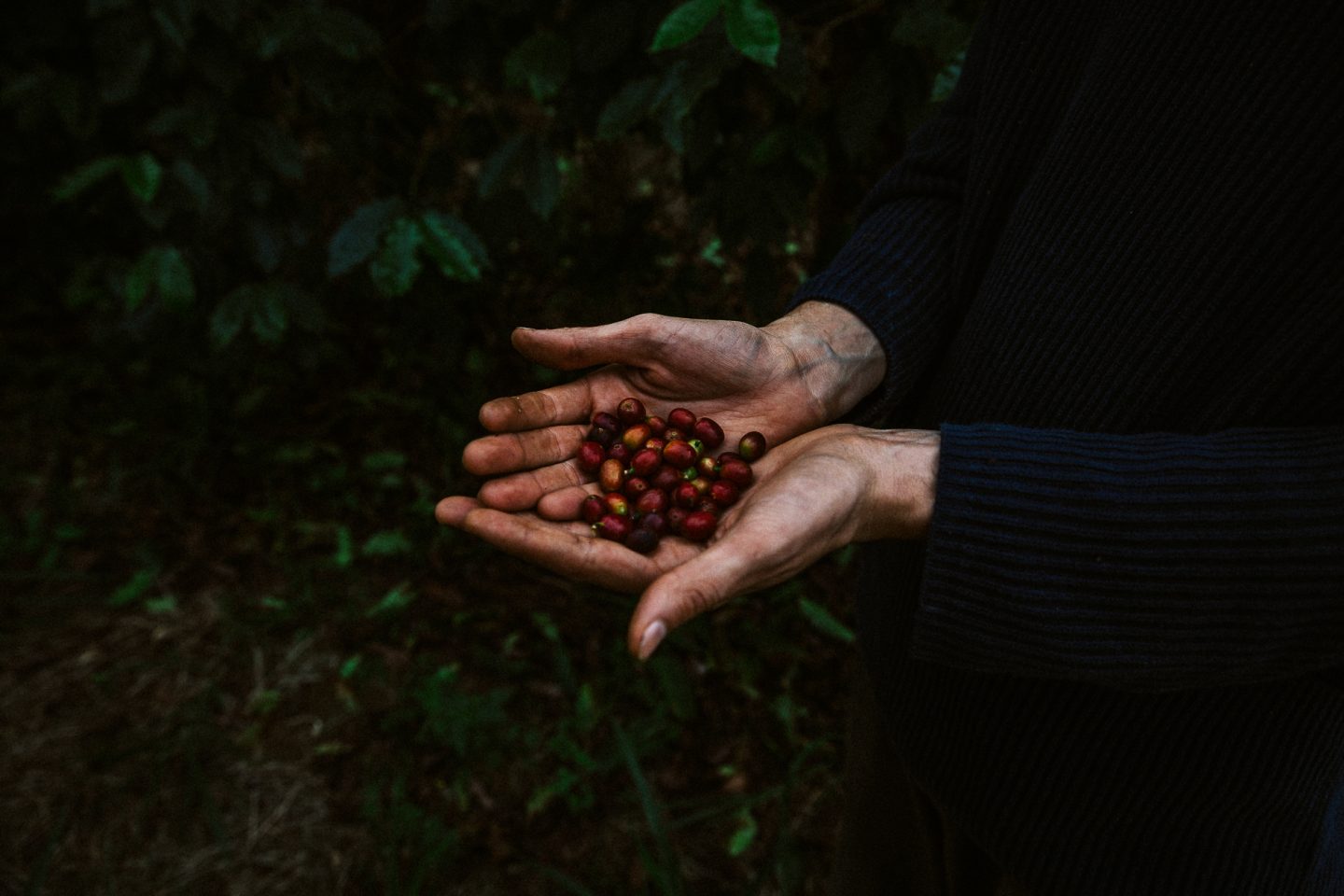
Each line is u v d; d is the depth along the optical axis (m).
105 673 1.12
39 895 0.92
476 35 1.00
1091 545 0.46
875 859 0.70
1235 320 0.48
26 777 1.01
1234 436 0.46
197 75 1.10
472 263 0.94
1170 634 0.46
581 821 0.98
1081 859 0.53
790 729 1.04
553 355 0.60
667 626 0.45
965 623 0.49
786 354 0.62
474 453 0.60
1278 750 0.50
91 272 1.21
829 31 0.94
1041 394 0.53
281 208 1.15
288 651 1.16
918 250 0.62
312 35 0.95
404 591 1.21
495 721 1.02
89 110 1.14
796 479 0.49
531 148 0.95
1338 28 0.45
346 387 1.51
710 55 0.77
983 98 0.58
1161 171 0.49
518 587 1.23
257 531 1.31
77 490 1.38
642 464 0.64
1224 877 0.51
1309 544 0.44
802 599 1.09
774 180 0.94
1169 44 0.49
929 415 0.61
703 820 0.98
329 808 0.99
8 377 1.56
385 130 1.24
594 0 0.88
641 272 1.29
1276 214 0.47
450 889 0.93
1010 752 0.54
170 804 0.99
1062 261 0.52
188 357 1.26
